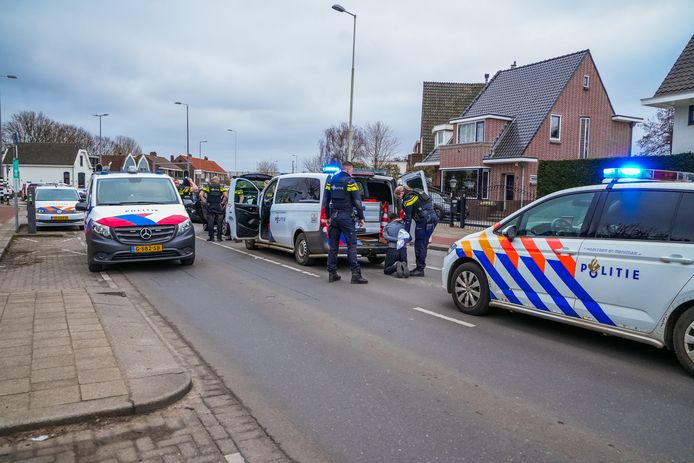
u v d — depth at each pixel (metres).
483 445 3.35
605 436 3.49
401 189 9.70
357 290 8.25
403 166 50.97
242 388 4.23
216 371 4.61
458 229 20.66
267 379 4.44
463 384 4.37
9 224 20.58
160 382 4.02
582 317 5.37
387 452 3.25
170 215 9.93
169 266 10.46
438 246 15.04
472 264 6.63
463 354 5.14
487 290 6.46
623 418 3.76
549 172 21.38
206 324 6.14
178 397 3.91
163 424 3.54
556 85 28.48
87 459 3.05
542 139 27.47
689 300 4.50
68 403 3.58
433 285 8.78
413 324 6.22
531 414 3.81
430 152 38.09
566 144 28.38
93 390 3.80
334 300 7.48
